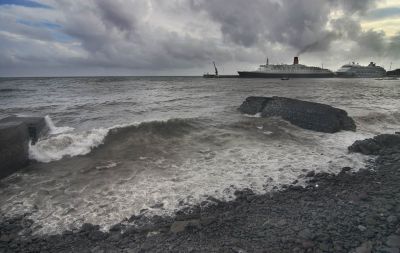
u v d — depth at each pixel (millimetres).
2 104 25703
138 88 50469
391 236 5133
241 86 59062
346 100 28391
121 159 9875
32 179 8336
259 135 13062
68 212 6688
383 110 20391
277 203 6934
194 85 63500
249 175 8586
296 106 15617
